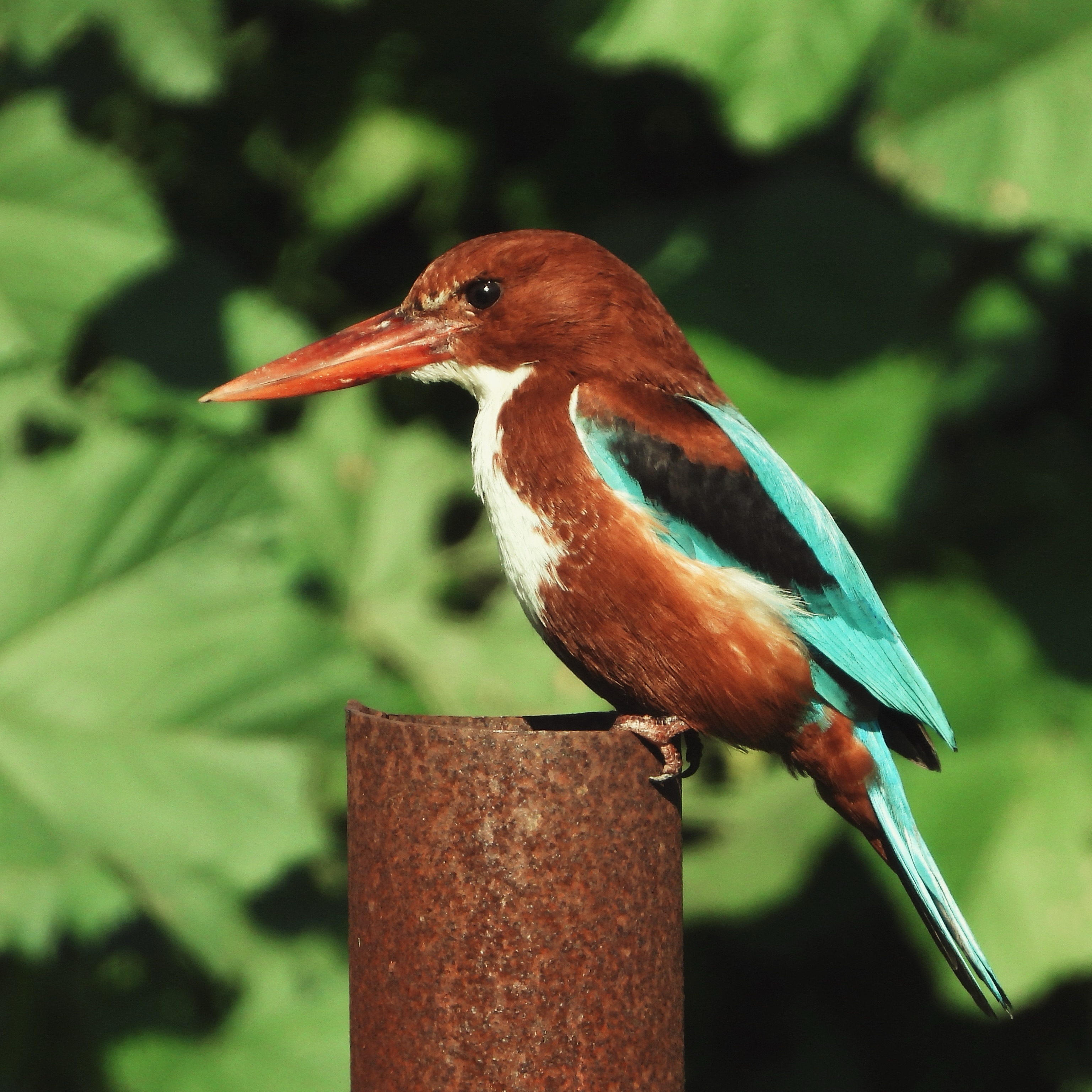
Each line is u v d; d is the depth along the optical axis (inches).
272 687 326.3
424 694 385.1
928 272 389.4
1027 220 334.6
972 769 373.4
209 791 319.6
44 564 323.3
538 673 389.7
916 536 393.7
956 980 360.5
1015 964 358.9
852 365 382.6
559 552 257.6
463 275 280.4
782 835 390.3
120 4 343.9
